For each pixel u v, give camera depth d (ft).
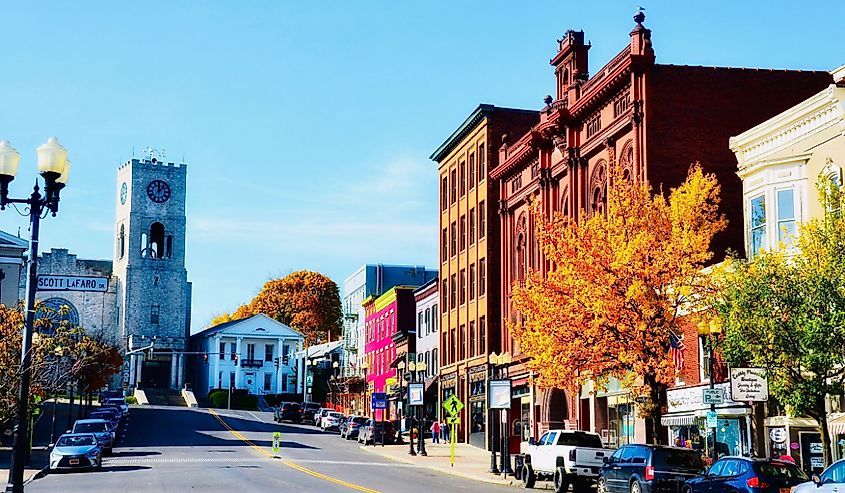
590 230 108.06
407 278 378.53
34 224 70.33
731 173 140.87
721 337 101.76
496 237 218.79
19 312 141.28
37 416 193.06
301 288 503.20
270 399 420.36
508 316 204.64
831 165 104.63
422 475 140.87
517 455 130.41
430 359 267.59
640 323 103.14
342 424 260.42
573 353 106.32
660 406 106.32
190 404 399.24
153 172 460.14
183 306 457.27
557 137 172.76
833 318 74.23
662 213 107.76
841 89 102.83
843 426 93.56
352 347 375.66
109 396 370.32
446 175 254.27
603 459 107.24
